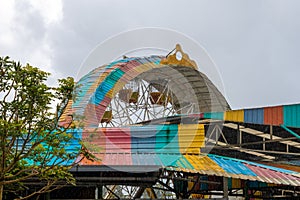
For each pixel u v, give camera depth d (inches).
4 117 476.1
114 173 625.6
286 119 696.4
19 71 469.7
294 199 879.7
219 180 872.3
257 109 715.4
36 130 495.5
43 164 502.9
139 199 600.4
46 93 473.7
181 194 735.7
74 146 580.7
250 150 861.2
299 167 956.0
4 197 649.6
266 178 650.2
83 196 721.6
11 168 480.7
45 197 633.0
